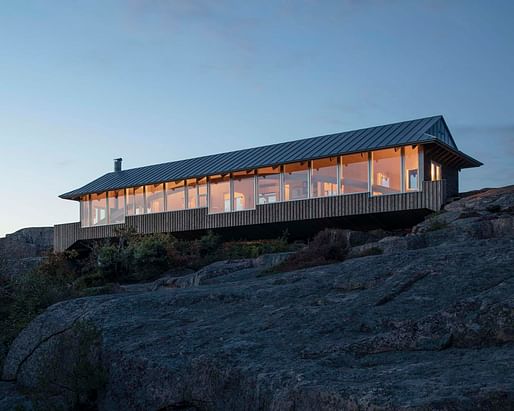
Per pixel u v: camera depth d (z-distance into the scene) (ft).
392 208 77.82
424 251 28.91
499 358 16.16
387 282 24.49
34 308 40.75
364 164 81.66
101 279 76.18
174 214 99.86
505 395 12.84
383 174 80.02
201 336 22.91
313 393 15.28
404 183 78.07
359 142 84.07
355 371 16.67
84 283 72.43
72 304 29.37
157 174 106.22
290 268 46.91
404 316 20.29
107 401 22.50
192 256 79.51
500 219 43.52
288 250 75.97
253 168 89.20
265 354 19.66
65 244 114.93
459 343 18.26
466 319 18.79
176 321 25.67
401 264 27.02
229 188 94.94
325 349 19.15
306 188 86.84
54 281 50.16
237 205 93.71
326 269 30.45
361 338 19.54
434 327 18.93
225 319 24.93
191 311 27.14
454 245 30.27
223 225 93.71
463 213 56.54
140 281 74.79
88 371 22.77
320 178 85.61
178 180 98.12
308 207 85.20
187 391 20.01
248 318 24.29
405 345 18.65
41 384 24.26
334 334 20.48
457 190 90.74
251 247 78.84
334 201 82.89
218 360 19.66
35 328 28.37
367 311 21.71
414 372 15.81
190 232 99.96
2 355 30.89
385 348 18.78
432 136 76.02
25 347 28.07
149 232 102.42
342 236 52.60
